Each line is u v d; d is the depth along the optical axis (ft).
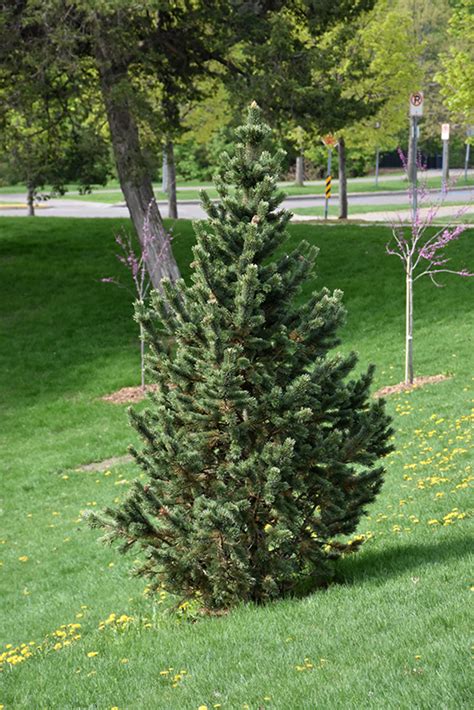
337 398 30.30
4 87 90.48
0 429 71.36
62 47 79.77
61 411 73.77
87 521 30.07
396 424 57.98
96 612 37.27
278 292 30.50
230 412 29.14
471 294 87.61
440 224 117.29
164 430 29.55
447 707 18.58
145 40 87.20
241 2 87.04
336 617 26.48
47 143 93.20
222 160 31.45
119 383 78.43
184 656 26.02
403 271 96.37
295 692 21.07
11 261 112.06
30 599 41.78
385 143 149.38
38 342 88.99
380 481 31.53
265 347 29.84
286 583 31.32
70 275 106.32
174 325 30.71
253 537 29.94
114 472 60.85
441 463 48.49
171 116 95.66
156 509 29.35
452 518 37.96
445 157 181.47
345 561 34.60
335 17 89.56
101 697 24.25
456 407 59.06
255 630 26.68
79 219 137.08
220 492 29.45
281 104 84.58
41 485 60.03
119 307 96.63
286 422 29.19
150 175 89.71
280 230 31.35
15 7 82.53
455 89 128.98
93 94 89.61
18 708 24.82
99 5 74.59
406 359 68.03
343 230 117.50
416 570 30.25
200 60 90.68
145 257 90.17
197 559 29.94
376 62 132.36
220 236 30.50
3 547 50.29
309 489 30.50
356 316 86.28
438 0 239.50
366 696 19.92
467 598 25.61
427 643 22.40
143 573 30.94
